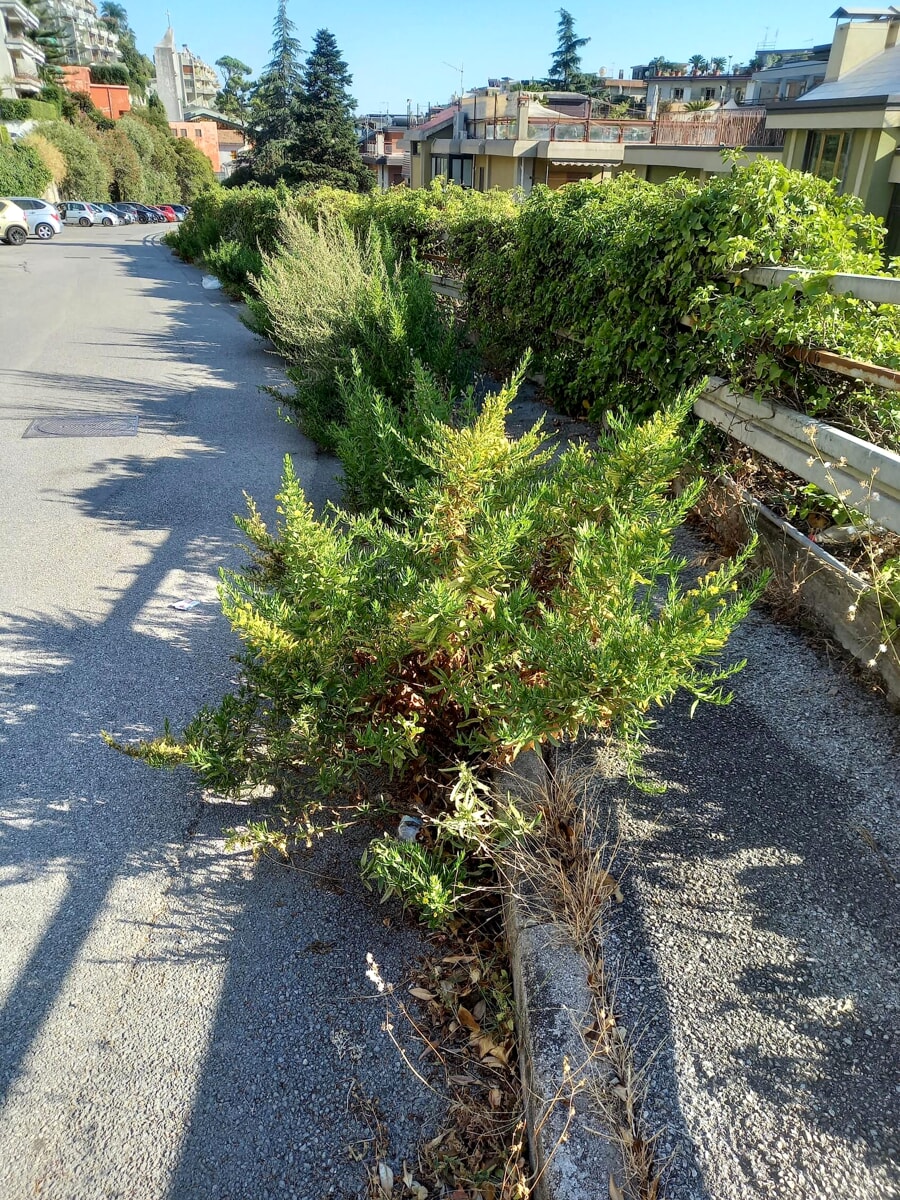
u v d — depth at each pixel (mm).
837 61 22281
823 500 3705
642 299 5180
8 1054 2164
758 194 4152
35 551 5070
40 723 3441
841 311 3871
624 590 2457
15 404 8469
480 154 37344
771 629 3564
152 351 11406
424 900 2293
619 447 2998
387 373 6219
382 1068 2131
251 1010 2271
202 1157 1939
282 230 12398
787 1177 1712
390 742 2602
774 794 2699
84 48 114062
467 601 2645
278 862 2748
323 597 2656
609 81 88250
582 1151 1769
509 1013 2219
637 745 2582
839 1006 2039
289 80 60719
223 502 5867
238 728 2945
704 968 2139
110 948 2451
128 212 58500
